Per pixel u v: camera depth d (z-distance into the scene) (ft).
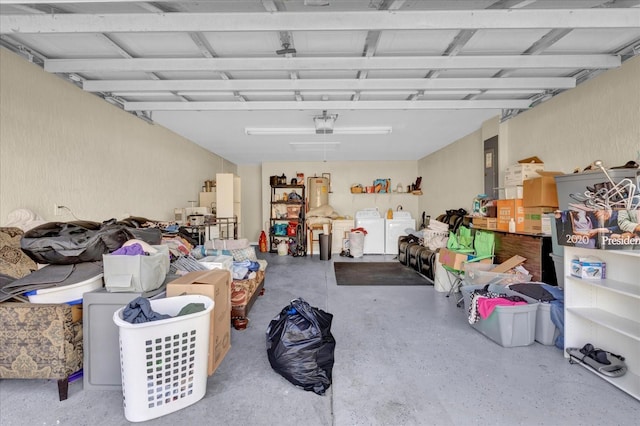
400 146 21.50
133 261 6.51
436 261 14.07
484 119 15.26
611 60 8.66
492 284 10.07
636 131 8.57
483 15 6.53
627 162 8.23
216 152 23.45
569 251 7.82
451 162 20.49
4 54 8.11
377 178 27.94
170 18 6.68
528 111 13.03
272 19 6.63
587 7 6.80
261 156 25.34
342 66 8.81
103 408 5.87
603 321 6.91
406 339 8.91
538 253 10.45
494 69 9.41
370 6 6.77
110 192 12.29
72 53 8.73
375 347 8.41
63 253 6.69
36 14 6.77
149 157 15.10
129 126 13.50
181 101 12.44
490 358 7.80
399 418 5.61
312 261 21.71
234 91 10.78
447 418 5.61
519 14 6.50
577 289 7.79
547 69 9.66
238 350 8.27
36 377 6.01
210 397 6.23
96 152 11.50
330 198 27.99
